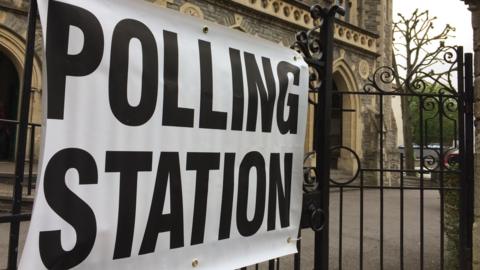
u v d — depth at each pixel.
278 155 2.64
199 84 2.26
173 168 2.16
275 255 2.60
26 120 1.94
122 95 2.01
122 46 2.03
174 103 2.17
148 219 2.08
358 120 15.44
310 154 2.91
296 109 2.75
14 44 8.48
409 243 6.20
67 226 1.86
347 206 9.80
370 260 5.27
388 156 16.06
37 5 1.83
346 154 15.12
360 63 15.78
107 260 1.97
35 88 8.02
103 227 1.95
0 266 4.16
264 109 2.56
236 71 2.43
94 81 1.94
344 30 15.03
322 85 2.92
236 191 2.41
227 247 2.37
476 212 3.78
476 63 3.78
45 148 1.82
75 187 1.88
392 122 16.78
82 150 1.90
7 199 6.13
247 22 11.95
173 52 2.18
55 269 1.83
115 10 2.03
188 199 2.21
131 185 2.03
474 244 3.76
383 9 16.86
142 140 2.06
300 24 13.35
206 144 2.28
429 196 12.44
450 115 4.38
